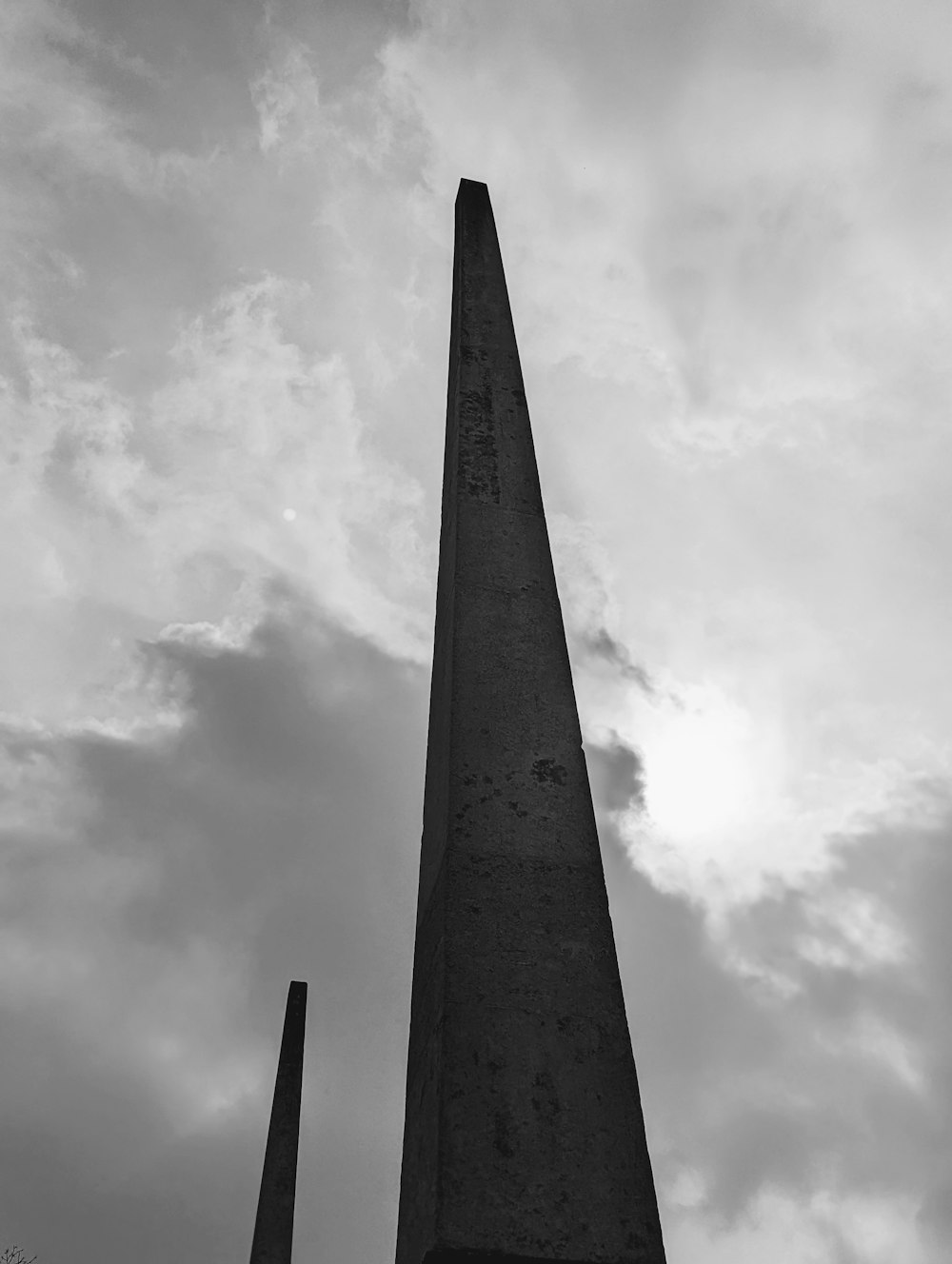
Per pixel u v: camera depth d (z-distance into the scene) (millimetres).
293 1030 11367
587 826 3748
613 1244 2826
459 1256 2705
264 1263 9539
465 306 5770
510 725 3957
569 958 3383
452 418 5418
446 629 4504
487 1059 3090
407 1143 3416
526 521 4762
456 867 3510
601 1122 3045
